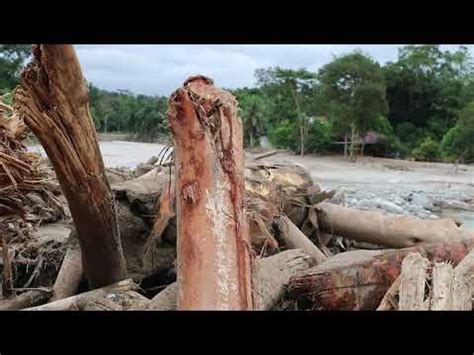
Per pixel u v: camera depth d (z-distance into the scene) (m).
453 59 54.53
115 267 5.77
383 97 46.72
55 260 7.08
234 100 4.39
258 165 8.50
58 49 4.40
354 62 47.09
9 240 6.96
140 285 6.78
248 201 6.07
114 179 8.86
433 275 5.04
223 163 4.15
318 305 5.43
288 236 7.65
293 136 48.34
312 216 8.66
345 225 8.67
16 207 5.58
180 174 4.12
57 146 4.85
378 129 49.69
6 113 5.55
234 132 4.27
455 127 48.00
